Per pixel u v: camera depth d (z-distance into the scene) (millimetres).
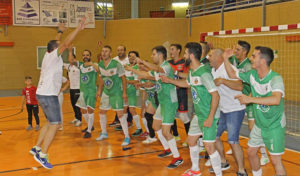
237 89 4094
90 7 17516
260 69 3479
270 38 12273
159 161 5191
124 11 20188
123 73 6004
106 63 5961
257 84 3578
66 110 10383
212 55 4273
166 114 4809
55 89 4695
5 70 16469
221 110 4363
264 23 12172
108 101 6371
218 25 14695
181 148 5984
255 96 3658
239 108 4258
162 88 4766
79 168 4820
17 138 6645
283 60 12016
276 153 3498
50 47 4766
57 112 4727
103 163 5062
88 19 17531
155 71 4863
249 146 3768
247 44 4730
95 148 5934
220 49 4262
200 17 15945
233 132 4305
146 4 21000
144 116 6469
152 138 6309
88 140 6531
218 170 3959
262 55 3402
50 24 16672
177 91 5828
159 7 21281
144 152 5699
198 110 4004
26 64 16812
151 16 18391
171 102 4805
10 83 16625
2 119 8680
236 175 4523
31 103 7258
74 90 7906
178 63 5840
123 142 6168
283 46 11914
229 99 4262
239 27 13523
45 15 16531
